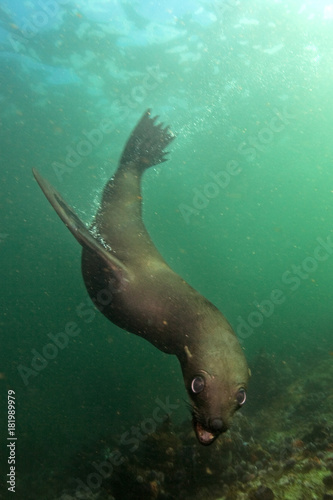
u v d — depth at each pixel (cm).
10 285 4694
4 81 1802
